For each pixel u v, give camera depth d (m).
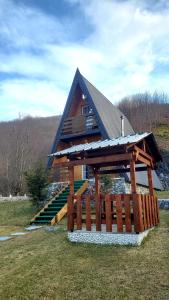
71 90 23.09
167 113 53.69
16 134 68.44
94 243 8.99
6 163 50.84
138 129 48.06
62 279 6.53
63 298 5.67
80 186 17.59
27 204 18.41
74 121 22.59
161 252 7.68
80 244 9.02
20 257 8.29
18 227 13.41
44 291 6.02
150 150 11.14
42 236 10.69
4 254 8.71
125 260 7.35
